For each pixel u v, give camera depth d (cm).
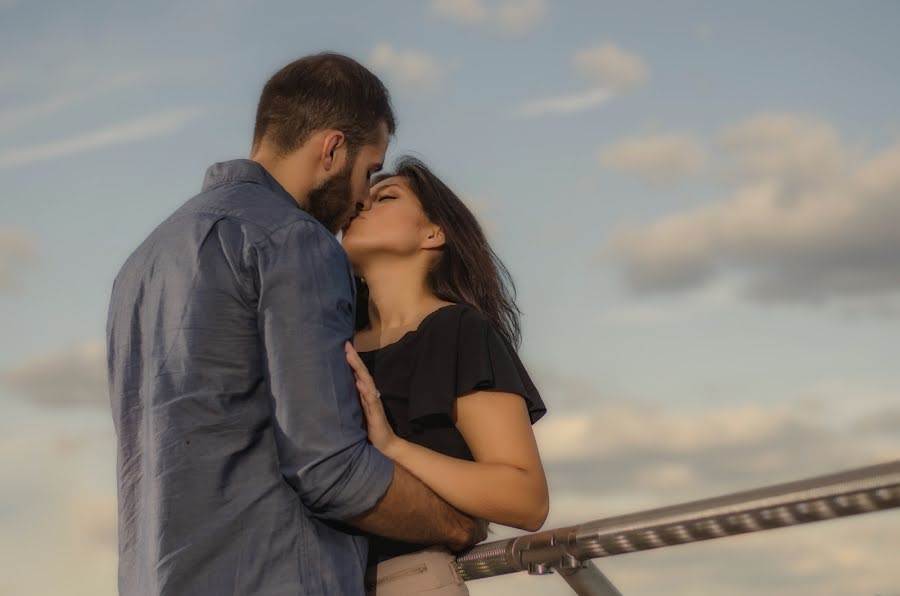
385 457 196
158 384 193
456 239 243
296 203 219
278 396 189
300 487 188
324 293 197
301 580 187
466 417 216
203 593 182
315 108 222
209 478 187
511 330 250
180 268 199
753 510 163
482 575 211
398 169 250
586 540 191
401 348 226
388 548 215
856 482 151
